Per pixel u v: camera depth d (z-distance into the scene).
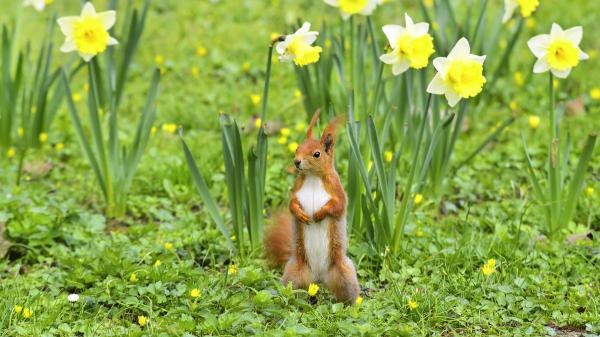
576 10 18.42
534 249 9.84
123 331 7.93
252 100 14.42
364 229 9.98
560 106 10.69
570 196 10.38
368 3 10.15
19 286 8.99
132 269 9.04
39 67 12.86
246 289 8.72
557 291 8.89
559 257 9.72
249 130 13.72
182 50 17.05
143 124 11.15
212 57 16.62
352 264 8.30
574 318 8.27
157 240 10.16
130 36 12.09
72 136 13.73
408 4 18.83
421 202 11.28
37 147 13.07
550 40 9.84
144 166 12.47
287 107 14.28
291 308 8.27
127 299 8.47
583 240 10.13
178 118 14.30
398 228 9.55
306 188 8.07
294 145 12.17
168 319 8.02
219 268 9.66
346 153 12.54
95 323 8.16
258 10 18.86
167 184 11.77
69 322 8.25
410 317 8.23
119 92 12.20
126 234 10.62
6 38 12.65
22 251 10.11
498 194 11.79
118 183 11.17
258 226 9.78
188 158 9.71
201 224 10.85
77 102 15.04
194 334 7.85
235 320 7.83
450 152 11.34
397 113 12.25
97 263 9.33
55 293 8.88
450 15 13.09
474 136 13.62
